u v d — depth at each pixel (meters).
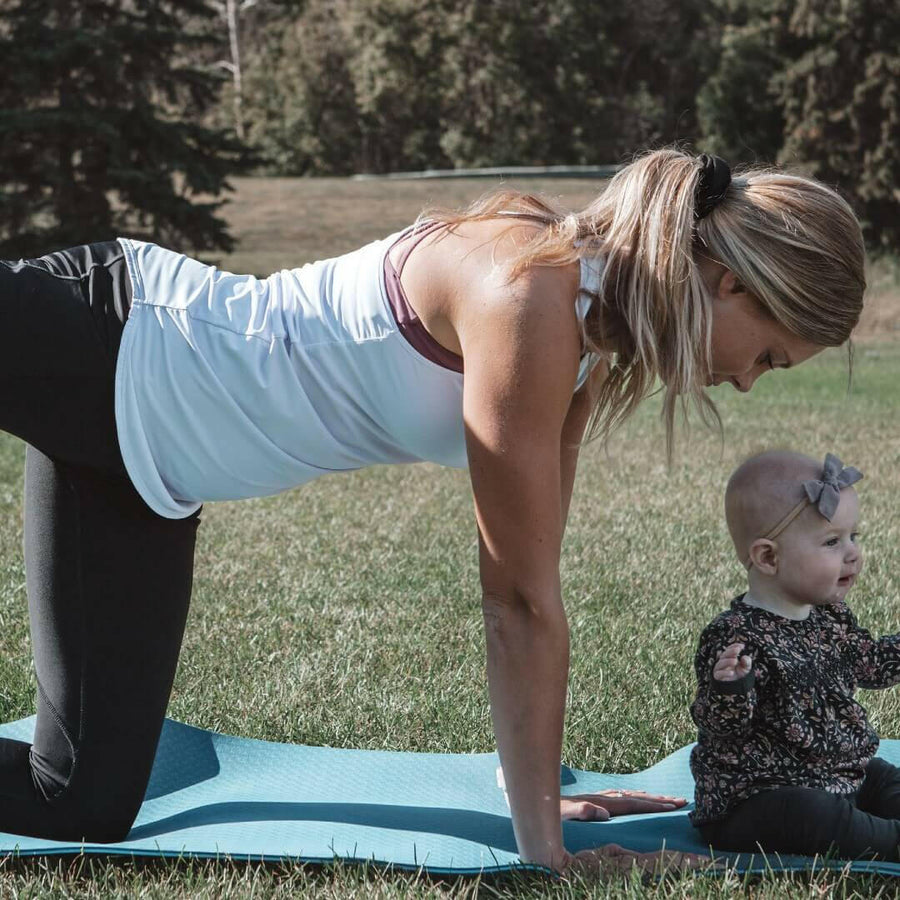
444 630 4.66
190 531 2.69
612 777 3.27
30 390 2.43
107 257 2.55
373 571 5.62
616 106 53.91
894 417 11.57
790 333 2.36
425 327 2.41
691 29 54.69
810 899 2.40
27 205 20.73
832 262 2.31
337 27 57.53
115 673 2.59
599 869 2.46
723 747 2.71
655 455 9.41
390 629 4.68
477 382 2.32
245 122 56.84
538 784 2.45
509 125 53.91
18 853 2.54
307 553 5.98
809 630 2.76
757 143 36.94
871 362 17.14
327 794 3.04
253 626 4.68
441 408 2.48
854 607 5.02
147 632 2.61
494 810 2.94
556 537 2.39
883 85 33.12
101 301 2.46
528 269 2.30
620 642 4.51
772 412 11.89
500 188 2.54
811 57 34.09
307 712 3.73
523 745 2.43
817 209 2.33
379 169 56.81
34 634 2.66
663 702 3.84
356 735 3.58
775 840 2.63
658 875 2.48
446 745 3.53
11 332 2.39
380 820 2.85
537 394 2.30
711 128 37.34
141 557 2.59
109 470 2.52
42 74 20.61
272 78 57.22
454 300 2.36
